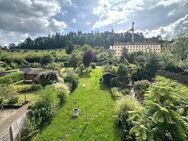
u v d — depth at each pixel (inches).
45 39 7096.5
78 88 1905.8
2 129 863.1
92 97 1615.4
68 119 1184.2
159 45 5826.8
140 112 537.3
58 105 1359.5
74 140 952.9
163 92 488.4
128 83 1905.8
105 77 2026.3
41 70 2459.4
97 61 3528.5
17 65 3442.4
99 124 1109.7
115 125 1083.3
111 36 7426.2
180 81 2150.6
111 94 1679.4
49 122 1137.4
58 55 4286.4
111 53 3816.4
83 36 7096.5
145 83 1636.3
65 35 7411.4
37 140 957.2
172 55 2684.5
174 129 451.5
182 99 500.1
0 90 1380.4
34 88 1756.9
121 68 1967.3
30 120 1061.1
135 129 485.4
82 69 2687.0
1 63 3292.3
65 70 2807.6
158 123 463.5
